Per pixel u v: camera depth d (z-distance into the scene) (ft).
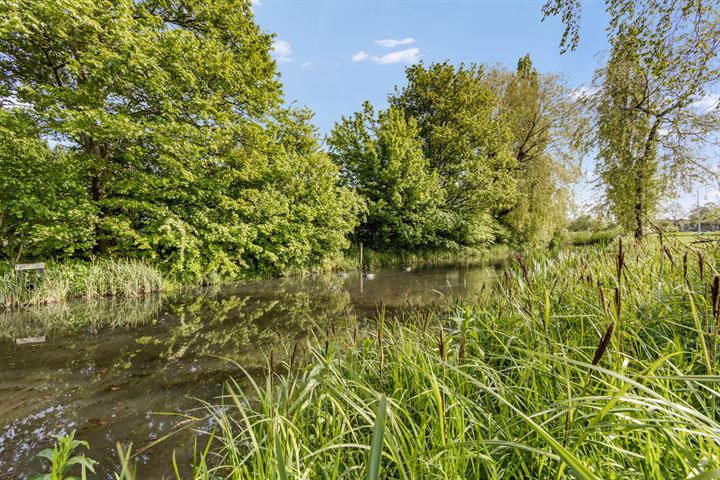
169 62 29.01
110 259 27.81
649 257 10.89
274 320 17.89
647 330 6.75
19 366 11.62
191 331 15.85
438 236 60.39
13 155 23.93
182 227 29.96
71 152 28.50
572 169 57.21
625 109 24.75
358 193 53.67
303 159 41.42
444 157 62.64
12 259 24.85
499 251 70.85
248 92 35.76
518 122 66.33
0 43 24.63
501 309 9.29
